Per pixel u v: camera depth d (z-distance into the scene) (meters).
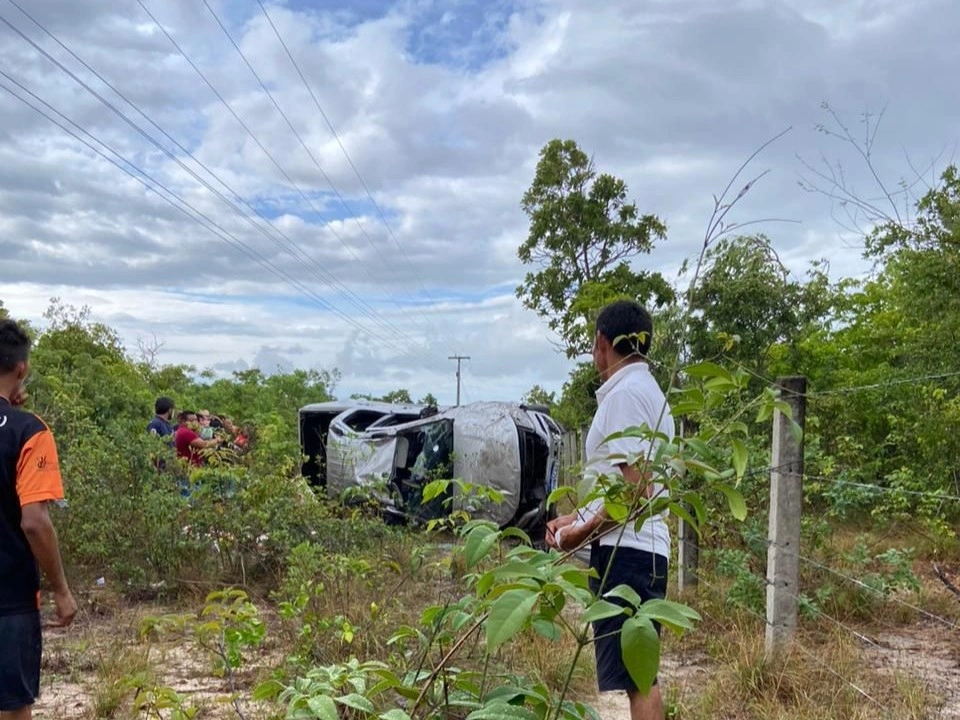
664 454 2.03
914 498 7.99
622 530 2.07
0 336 3.36
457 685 2.17
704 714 4.17
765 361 9.86
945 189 8.73
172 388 24.48
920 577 6.88
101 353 22.16
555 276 21.52
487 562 2.86
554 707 2.01
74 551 7.59
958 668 5.03
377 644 4.39
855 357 11.43
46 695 4.68
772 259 7.36
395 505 9.55
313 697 1.96
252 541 7.48
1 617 3.17
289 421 23.61
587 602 1.76
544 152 21.97
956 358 8.70
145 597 7.11
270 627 5.69
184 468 8.30
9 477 3.20
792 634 4.91
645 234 21.44
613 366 3.28
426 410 12.08
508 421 10.24
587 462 2.25
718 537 6.99
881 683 4.60
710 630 5.62
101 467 7.80
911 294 9.18
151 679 4.46
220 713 4.16
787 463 4.91
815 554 6.55
